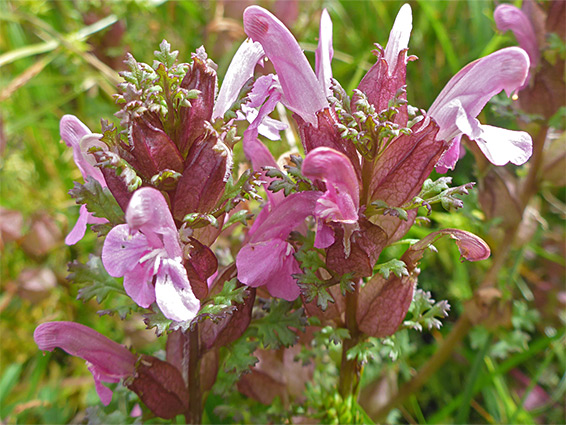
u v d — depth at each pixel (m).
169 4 0.16
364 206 0.06
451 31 0.17
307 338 0.08
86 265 0.07
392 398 0.11
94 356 0.07
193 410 0.07
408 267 0.06
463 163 0.14
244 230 0.09
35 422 0.11
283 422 0.08
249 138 0.06
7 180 0.15
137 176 0.05
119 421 0.07
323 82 0.06
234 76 0.06
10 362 0.13
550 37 0.09
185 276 0.05
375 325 0.07
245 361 0.07
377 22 0.17
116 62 0.15
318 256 0.06
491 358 0.12
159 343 0.10
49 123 0.15
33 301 0.13
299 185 0.06
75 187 0.06
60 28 0.17
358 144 0.06
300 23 0.16
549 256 0.13
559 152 0.10
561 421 0.12
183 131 0.06
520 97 0.09
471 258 0.06
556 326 0.13
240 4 0.15
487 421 0.12
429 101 0.16
